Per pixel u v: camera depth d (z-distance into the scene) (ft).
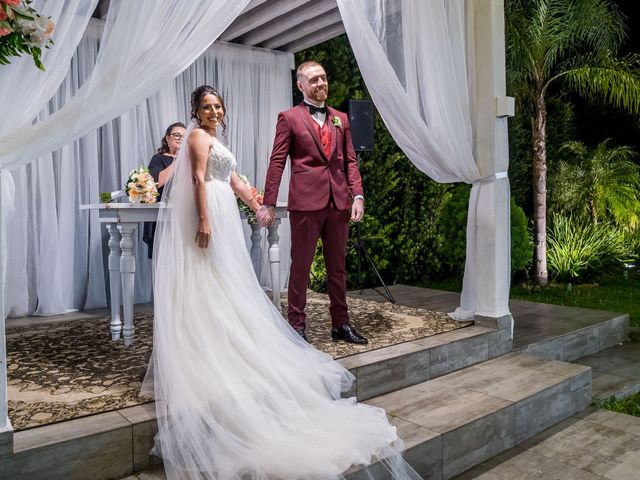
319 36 18.28
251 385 7.98
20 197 14.25
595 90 27.35
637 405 12.32
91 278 15.75
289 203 10.82
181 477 6.89
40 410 7.62
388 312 14.89
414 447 8.07
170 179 9.11
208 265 8.79
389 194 23.90
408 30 11.84
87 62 14.42
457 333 12.41
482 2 13.06
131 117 16.21
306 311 14.82
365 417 8.32
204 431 7.29
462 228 23.56
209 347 8.20
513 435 9.87
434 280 27.07
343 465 7.10
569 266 27.81
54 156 15.03
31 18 5.86
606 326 16.42
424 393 10.36
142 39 7.36
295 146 10.73
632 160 35.09
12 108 6.57
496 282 13.01
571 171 30.89
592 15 25.45
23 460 6.40
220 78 17.99
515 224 24.67
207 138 9.22
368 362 10.09
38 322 13.75
